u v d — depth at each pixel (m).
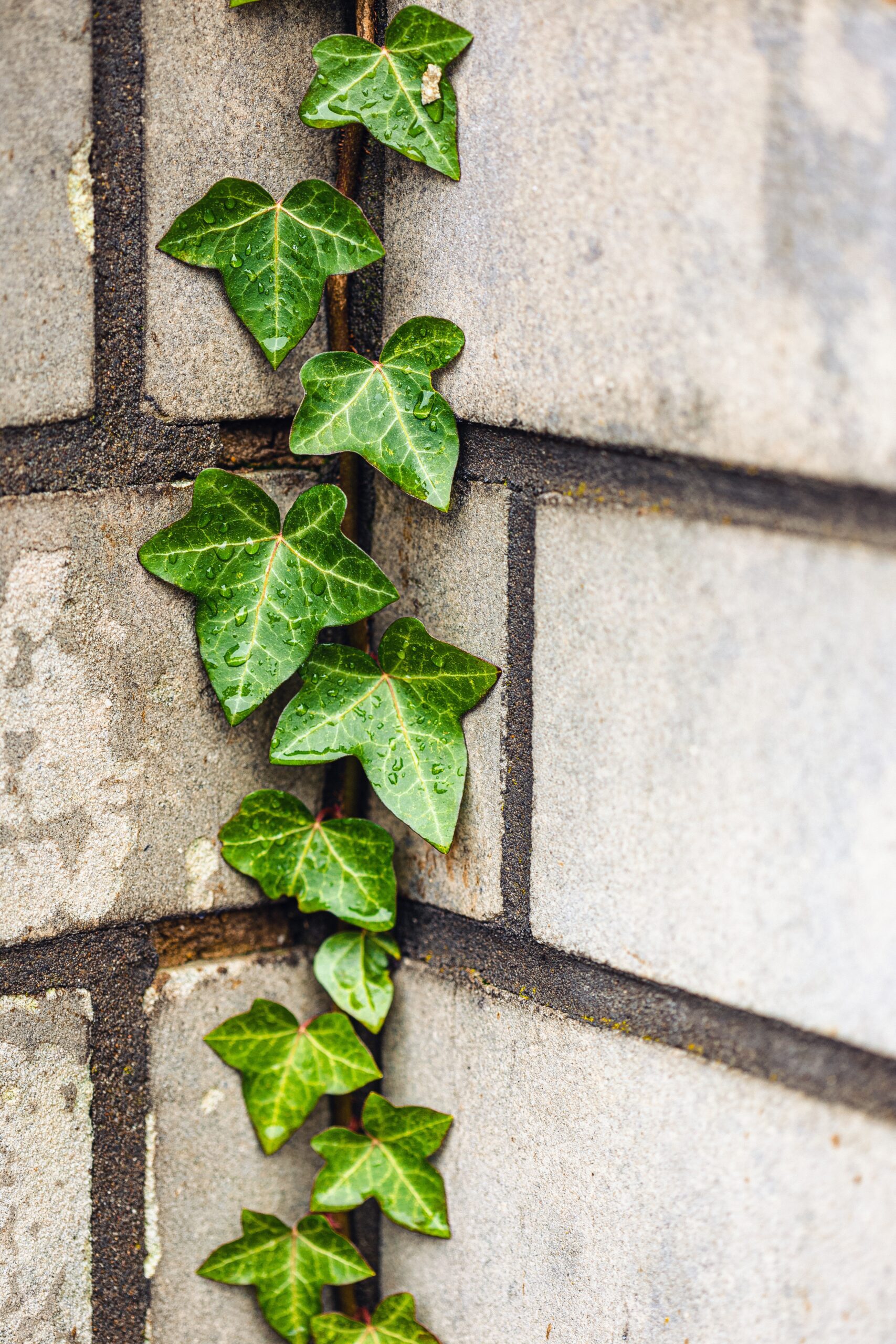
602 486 0.59
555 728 0.60
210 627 0.62
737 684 0.58
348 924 0.64
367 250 0.61
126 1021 0.62
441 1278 0.63
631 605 0.59
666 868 0.59
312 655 0.62
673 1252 0.60
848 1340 0.58
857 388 0.56
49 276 0.60
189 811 0.63
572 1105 0.61
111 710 0.62
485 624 0.61
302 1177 0.64
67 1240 0.62
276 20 0.61
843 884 0.57
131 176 0.60
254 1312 0.64
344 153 0.62
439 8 0.60
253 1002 0.63
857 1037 0.57
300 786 0.64
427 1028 0.63
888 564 0.56
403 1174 0.63
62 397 0.61
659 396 0.58
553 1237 0.61
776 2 0.57
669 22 0.58
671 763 0.59
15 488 0.60
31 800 0.61
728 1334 0.59
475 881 0.62
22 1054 0.62
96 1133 0.62
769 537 0.58
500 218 0.60
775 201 0.57
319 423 0.61
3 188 0.60
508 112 0.60
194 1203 0.63
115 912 0.62
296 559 0.62
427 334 0.61
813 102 0.56
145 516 0.61
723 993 0.59
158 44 0.60
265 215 0.61
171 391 0.61
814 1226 0.58
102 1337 0.63
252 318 0.61
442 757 0.62
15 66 0.59
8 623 0.61
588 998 0.61
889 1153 0.57
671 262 0.58
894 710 0.56
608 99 0.58
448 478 0.61
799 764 0.58
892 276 0.56
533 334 0.60
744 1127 0.59
